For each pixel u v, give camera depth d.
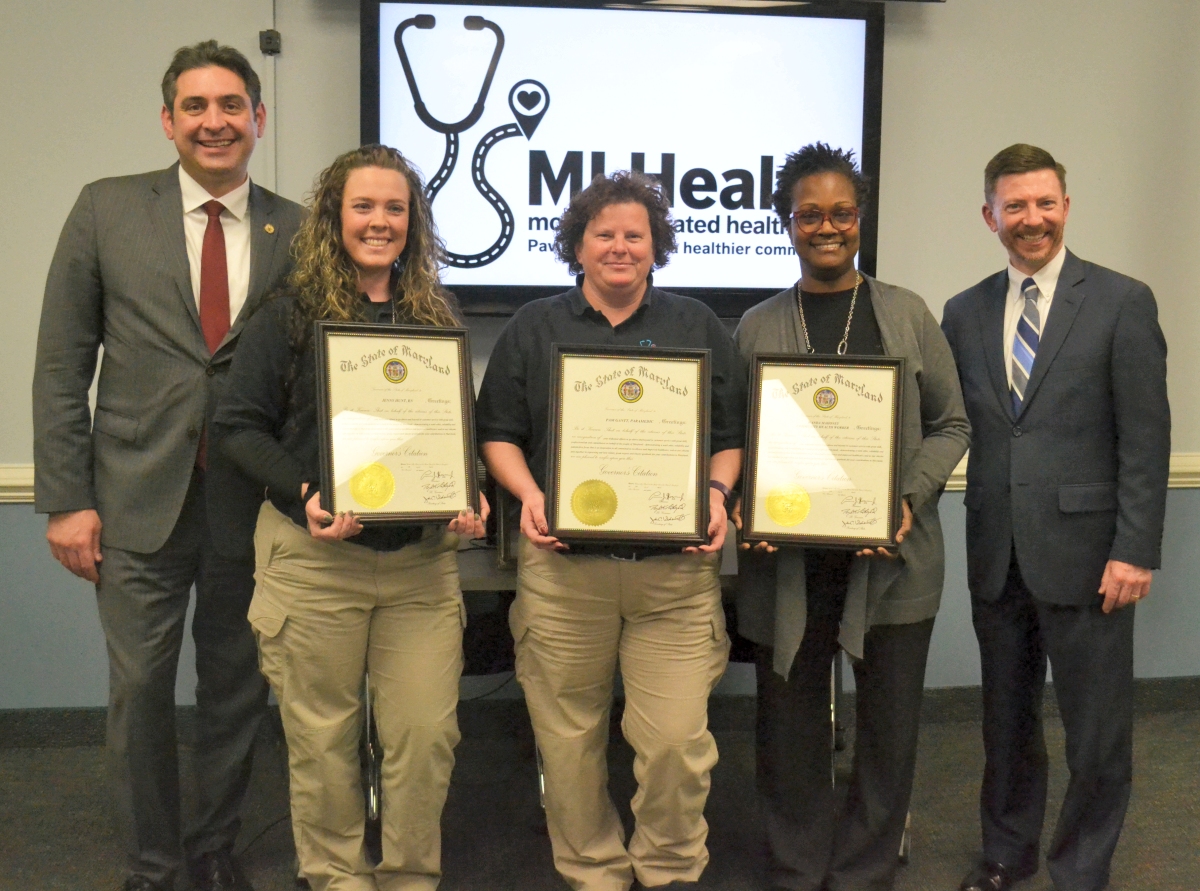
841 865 2.11
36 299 2.93
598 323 1.98
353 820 1.94
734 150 3.03
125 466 2.03
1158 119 3.25
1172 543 3.34
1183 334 3.31
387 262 1.86
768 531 1.94
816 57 3.02
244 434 1.79
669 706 1.96
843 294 2.07
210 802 2.22
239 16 2.92
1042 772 2.26
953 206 3.20
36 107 2.88
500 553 2.15
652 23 2.98
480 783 2.80
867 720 2.07
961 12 3.14
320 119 2.97
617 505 1.86
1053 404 2.10
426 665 1.90
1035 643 2.24
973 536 2.22
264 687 2.23
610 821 2.11
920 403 2.07
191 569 2.12
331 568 1.83
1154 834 2.48
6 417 2.96
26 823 2.55
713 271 3.07
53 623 3.03
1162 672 3.38
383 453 1.77
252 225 2.08
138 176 2.09
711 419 1.96
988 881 2.21
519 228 3.00
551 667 1.97
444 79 2.92
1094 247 3.27
